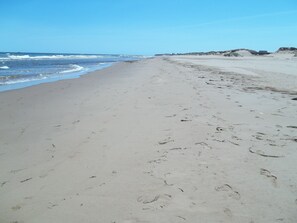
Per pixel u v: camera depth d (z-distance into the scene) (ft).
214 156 11.76
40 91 33.22
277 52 259.39
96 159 12.21
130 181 9.96
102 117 19.66
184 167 10.82
